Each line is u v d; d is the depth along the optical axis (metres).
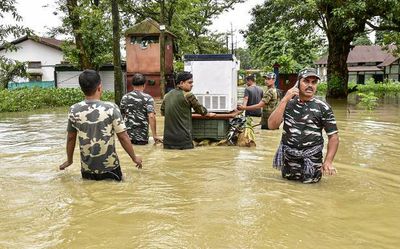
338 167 5.68
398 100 20.97
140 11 24.19
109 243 3.05
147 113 7.54
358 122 11.08
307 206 3.93
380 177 5.14
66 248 2.97
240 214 3.67
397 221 3.57
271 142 7.87
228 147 7.34
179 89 7.20
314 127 4.80
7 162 6.03
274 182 4.82
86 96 4.91
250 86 9.91
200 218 3.56
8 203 4.02
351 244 3.07
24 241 3.09
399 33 21.05
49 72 40.69
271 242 3.08
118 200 4.09
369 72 50.09
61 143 7.93
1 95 17.83
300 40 25.31
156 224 3.42
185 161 6.08
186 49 28.56
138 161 5.22
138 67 20.47
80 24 24.67
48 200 4.11
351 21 18.47
